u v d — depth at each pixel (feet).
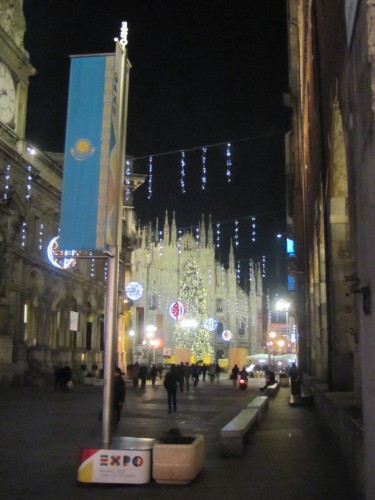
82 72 32.96
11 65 115.44
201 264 391.65
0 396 91.15
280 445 41.91
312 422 56.75
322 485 28.45
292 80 118.21
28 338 124.98
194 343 358.84
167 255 383.04
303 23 74.38
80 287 152.46
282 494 26.76
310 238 81.82
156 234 390.42
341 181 44.32
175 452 29.22
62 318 141.38
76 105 32.65
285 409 71.92
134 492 27.40
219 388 135.64
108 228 31.48
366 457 19.62
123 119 33.99
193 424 57.72
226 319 394.52
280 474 31.40
